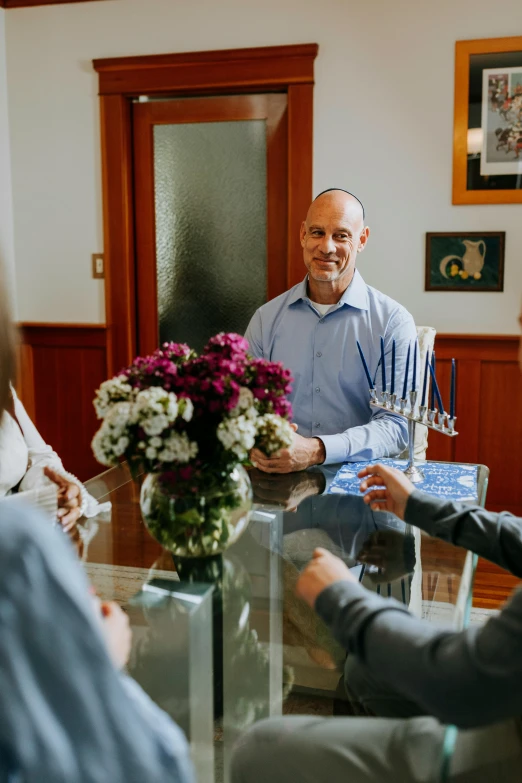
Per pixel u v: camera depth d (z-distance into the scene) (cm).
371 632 93
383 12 332
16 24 370
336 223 229
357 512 163
